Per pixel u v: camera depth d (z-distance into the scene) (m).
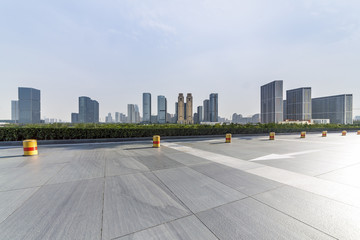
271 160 7.25
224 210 3.09
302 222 2.71
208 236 2.36
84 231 2.45
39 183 4.39
